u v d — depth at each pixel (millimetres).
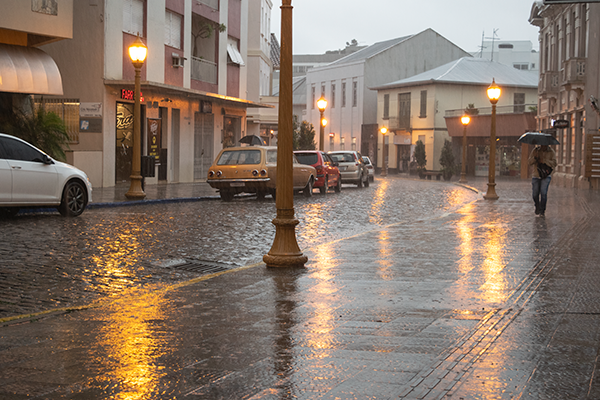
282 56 8812
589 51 31250
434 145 59000
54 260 9242
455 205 21703
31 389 4062
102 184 24750
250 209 18344
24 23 19547
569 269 8430
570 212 17672
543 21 42156
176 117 30625
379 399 3838
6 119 20078
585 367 4402
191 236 12172
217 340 5191
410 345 4973
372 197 25328
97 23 24672
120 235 11898
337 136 73375
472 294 6898
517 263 8930
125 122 26750
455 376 4227
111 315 6113
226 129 36969
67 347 5027
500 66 63719
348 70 70938
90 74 24797
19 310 6504
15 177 13328
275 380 4199
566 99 35625
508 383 4090
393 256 9609
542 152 16656
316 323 5719
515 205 20719
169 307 6422
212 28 34062
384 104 65375
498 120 53750
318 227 14297
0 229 12148
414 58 70312
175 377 4273
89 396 3936
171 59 29719
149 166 20875
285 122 8836
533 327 5496
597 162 31000
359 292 7043
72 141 24906
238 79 37375
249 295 6945
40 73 20344
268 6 52125
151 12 27812
